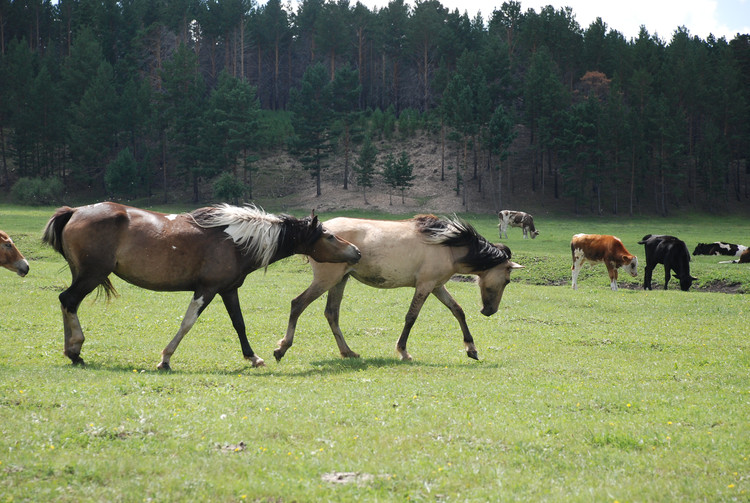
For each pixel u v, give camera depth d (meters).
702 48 106.50
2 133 95.19
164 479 5.22
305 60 138.50
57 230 9.93
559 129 90.69
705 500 5.20
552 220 80.94
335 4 123.31
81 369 9.37
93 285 9.84
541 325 16.81
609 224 77.81
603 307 20.27
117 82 107.19
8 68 99.00
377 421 7.16
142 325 14.34
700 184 90.88
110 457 5.70
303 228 10.93
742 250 35.31
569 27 116.38
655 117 87.94
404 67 129.38
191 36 134.12
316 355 12.15
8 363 9.91
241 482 5.23
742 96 94.94
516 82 104.62
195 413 7.11
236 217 10.46
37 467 5.35
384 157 103.12
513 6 123.44
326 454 6.03
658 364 11.91
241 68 122.38
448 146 104.00
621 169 90.88
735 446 6.65
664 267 29.98
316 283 11.57
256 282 23.98
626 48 105.25
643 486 5.43
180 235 10.06
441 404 8.03
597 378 10.43
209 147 90.69
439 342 14.14
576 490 5.34
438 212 85.50
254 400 7.79
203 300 10.30
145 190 100.00
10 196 91.19
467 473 5.66
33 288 19.44
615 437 6.84
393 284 12.09
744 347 13.82
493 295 13.14
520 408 8.08
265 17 131.88
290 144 91.50
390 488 5.33
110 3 118.81
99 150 94.69
